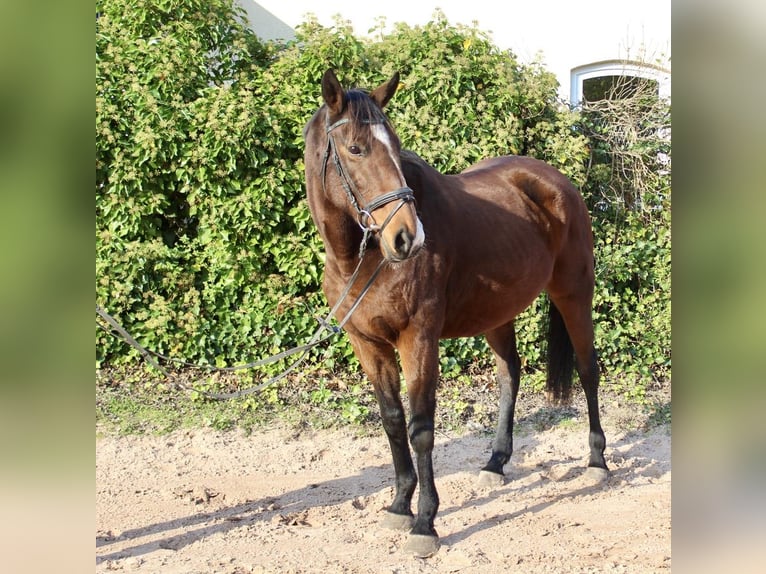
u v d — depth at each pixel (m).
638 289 6.72
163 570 3.22
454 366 6.25
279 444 5.13
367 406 5.74
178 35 6.15
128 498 4.18
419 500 3.53
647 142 6.93
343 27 6.41
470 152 6.26
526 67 6.76
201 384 5.93
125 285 5.98
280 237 6.15
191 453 4.94
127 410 5.53
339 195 3.25
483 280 3.92
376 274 3.38
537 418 5.64
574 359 4.88
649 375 6.33
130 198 5.93
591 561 3.30
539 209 4.47
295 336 6.16
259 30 8.05
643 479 4.50
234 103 5.88
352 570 3.23
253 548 3.48
